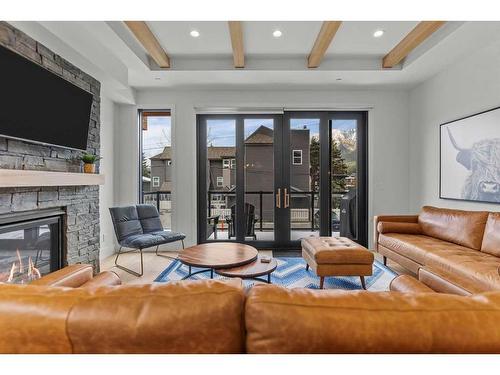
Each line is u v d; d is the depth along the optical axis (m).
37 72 2.11
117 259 3.64
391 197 4.19
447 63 3.22
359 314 0.66
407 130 4.16
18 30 1.98
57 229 2.54
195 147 4.16
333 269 2.50
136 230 3.47
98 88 3.08
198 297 0.71
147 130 4.40
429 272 1.57
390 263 3.38
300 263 3.42
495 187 2.69
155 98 4.14
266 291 0.74
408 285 1.51
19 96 1.95
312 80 3.74
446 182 3.36
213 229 4.30
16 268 2.20
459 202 3.18
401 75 3.57
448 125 3.31
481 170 2.85
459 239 2.64
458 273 2.01
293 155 4.27
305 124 4.25
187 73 3.49
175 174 4.14
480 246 2.46
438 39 2.74
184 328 0.67
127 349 0.68
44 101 2.20
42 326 0.67
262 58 3.39
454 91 3.23
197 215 4.23
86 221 2.87
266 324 0.66
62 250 2.57
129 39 2.83
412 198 4.09
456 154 3.19
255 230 4.28
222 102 4.12
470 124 2.99
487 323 0.64
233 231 4.28
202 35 2.85
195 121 4.16
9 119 1.88
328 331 0.65
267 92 4.12
